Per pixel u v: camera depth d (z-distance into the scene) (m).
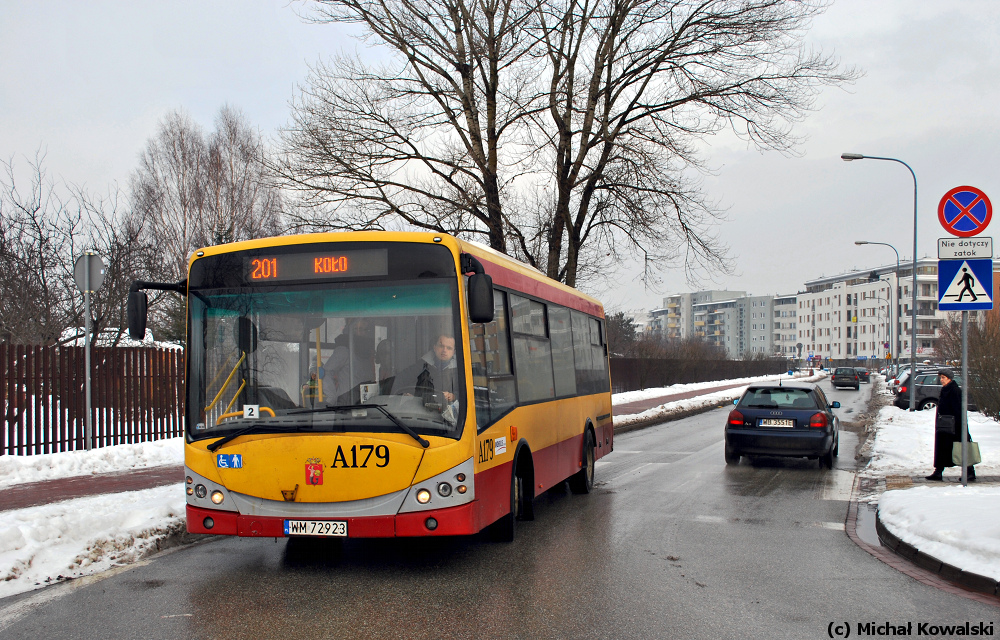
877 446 16.47
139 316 6.84
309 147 21.38
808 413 14.38
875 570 7.11
